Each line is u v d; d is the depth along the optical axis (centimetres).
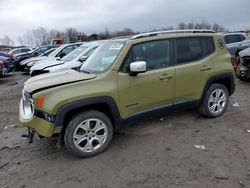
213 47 543
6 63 1499
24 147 477
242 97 732
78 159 420
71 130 402
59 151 451
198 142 458
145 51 461
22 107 446
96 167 394
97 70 452
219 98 562
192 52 514
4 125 608
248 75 853
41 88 396
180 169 376
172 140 469
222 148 433
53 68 901
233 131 498
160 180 354
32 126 404
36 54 1989
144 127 529
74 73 463
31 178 377
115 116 434
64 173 384
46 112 386
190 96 516
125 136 492
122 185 349
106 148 442
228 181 344
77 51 1069
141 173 372
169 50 486
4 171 400
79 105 396
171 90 486
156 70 468
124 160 409
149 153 426
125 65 440
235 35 1342
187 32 514
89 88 407
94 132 421
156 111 480
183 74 495
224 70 547
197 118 567
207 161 394
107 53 474
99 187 348
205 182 344
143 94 455
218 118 566
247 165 379
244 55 855
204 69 522
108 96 419
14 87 1162
